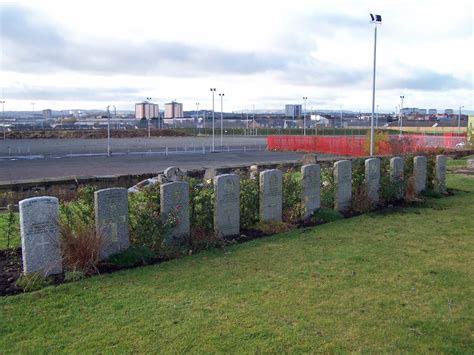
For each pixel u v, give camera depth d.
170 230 8.97
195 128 117.44
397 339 5.32
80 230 7.75
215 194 9.84
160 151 51.94
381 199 14.19
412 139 40.91
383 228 10.84
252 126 118.94
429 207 13.57
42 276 7.18
